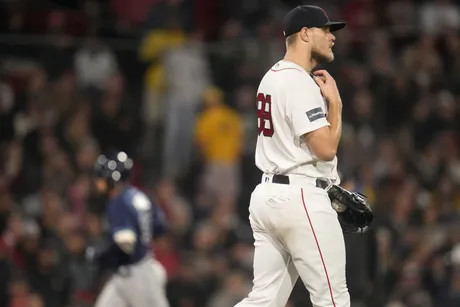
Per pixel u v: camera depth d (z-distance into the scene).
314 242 21.19
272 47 53.81
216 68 54.56
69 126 51.25
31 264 43.09
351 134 51.50
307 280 21.44
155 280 35.62
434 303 43.31
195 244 45.72
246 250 44.69
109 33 54.62
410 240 45.06
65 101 51.94
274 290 22.27
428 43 56.28
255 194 22.03
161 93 53.34
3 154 49.06
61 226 44.53
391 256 44.34
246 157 52.28
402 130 53.28
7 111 51.72
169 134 52.78
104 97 52.78
